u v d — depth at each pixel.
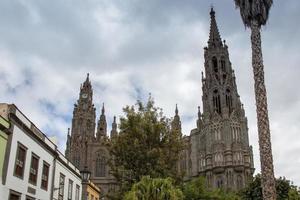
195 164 113.56
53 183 32.84
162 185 24.91
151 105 34.94
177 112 121.31
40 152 30.11
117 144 33.03
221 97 115.00
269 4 21.53
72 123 121.56
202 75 125.00
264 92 19.48
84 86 127.50
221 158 104.38
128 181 32.09
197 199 35.41
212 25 133.38
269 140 18.50
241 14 21.81
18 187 25.52
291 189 43.88
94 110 125.06
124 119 33.94
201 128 115.81
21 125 26.09
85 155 115.50
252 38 20.94
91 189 51.22
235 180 100.81
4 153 23.72
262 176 18.06
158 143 33.06
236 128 108.31
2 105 24.92
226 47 125.88
